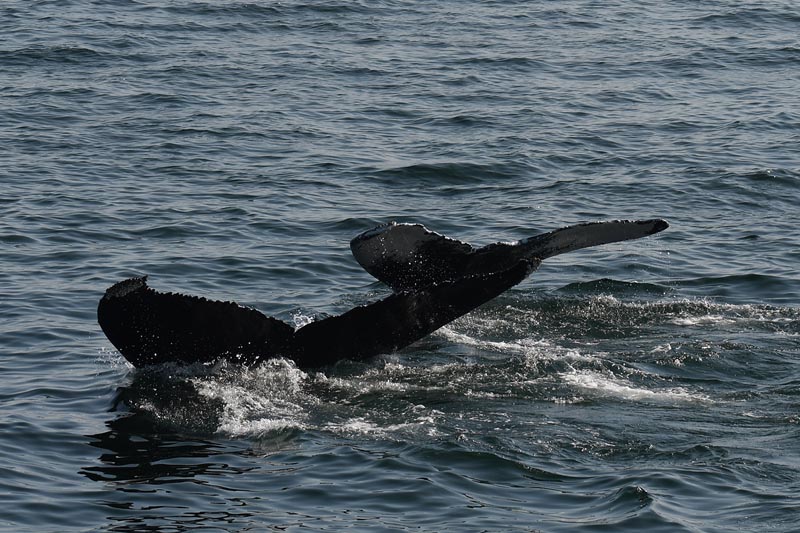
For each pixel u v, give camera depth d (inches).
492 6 5251.0
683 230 2352.4
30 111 3297.2
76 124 3176.7
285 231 2321.6
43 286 1953.7
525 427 1373.0
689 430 1365.7
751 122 3316.9
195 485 1251.2
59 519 1176.8
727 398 1464.1
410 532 1146.0
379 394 1467.8
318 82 3772.1
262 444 1349.7
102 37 4328.3
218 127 3174.2
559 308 1803.6
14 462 1300.4
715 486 1224.2
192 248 2190.0
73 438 1368.1
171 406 1440.7
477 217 2461.9
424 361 1572.3
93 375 1569.9
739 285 1991.9
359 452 1318.9
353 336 1528.1
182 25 4638.3
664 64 4133.9
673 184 2691.9
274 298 1927.9
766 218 2458.2
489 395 1469.0
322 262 2122.3
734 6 5236.2
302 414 1417.3
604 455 1307.8
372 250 1551.4
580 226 1503.4
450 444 1328.7
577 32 4712.1
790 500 1189.1
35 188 2566.4
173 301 1496.1
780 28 4827.8
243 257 2138.3
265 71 3912.4
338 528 1155.3
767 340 1670.8
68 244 2191.2
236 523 1167.6
